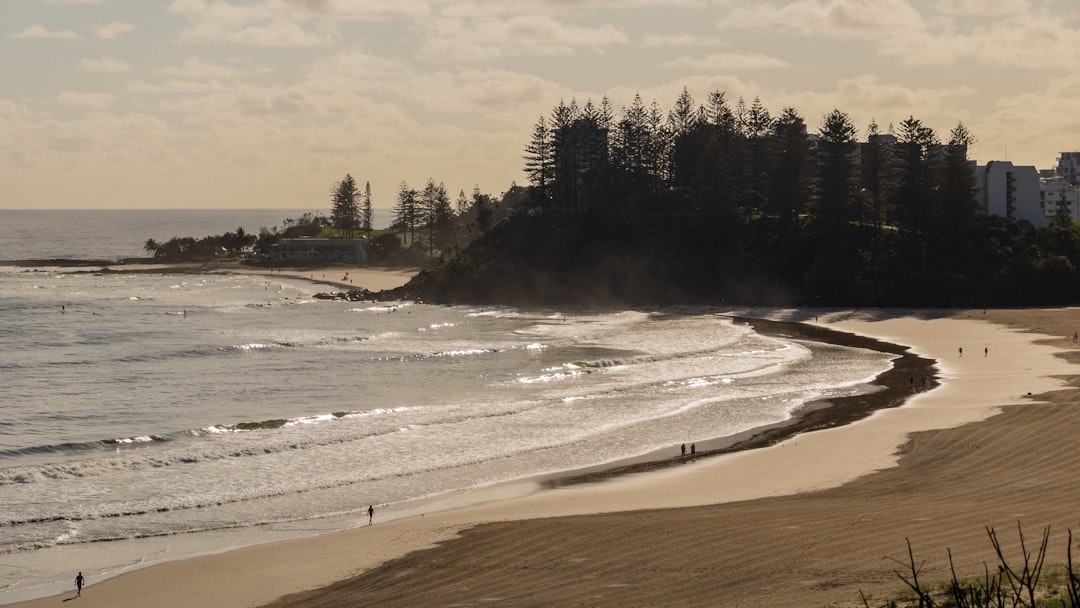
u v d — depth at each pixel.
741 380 84.31
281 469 54.81
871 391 77.44
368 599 33.31
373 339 120.38
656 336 120.19
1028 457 50.31
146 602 34.81
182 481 52.12
